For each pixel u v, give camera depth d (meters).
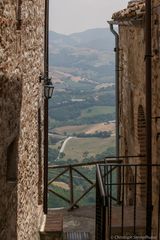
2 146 4.71
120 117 14.56
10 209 5.25
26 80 6.59
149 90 8.11
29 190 7.08
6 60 4.83
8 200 5.11
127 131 13.09
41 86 9.38
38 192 9.46
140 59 10.39
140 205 10.53
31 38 7.23
